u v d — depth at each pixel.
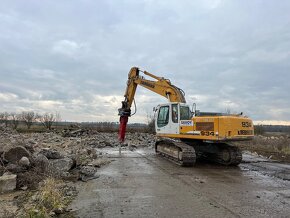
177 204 6.66
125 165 12.02
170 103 13.41
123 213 6.03
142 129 36.22
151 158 14.30
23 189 7.57
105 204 6.59
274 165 12.79
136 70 16.75
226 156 12.38
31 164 8.96
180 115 12.86
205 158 14.34
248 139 11.70
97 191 7.70
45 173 8.71
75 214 5.95
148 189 7.98
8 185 7.43
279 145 20.25
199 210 6.27
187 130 12.35
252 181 9.27
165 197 7.21
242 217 5.86
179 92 14.05
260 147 20.69
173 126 13.09
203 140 12.73
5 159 8.80
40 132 31.25
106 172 10.40
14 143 10.88
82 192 7.57
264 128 36.03
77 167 10.71
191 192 7.73
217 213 6.08
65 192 7.44
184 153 11.60
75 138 24.44
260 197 7.34
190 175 10.09
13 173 8.13
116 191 7.73
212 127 11.39
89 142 20.98
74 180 8.90
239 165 12.62
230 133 11.27
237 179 9.56
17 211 6.03
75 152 14.27
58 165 9.73
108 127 37.50
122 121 16.67
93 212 6.06
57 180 8.55
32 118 47.06
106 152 16.95
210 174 10.37
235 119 11.46
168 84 14.43
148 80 15.68
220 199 7.10
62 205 6.31
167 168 11.44
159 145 15.29
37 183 7.95
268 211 6.25
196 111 12.74
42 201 6.41
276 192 7.88
